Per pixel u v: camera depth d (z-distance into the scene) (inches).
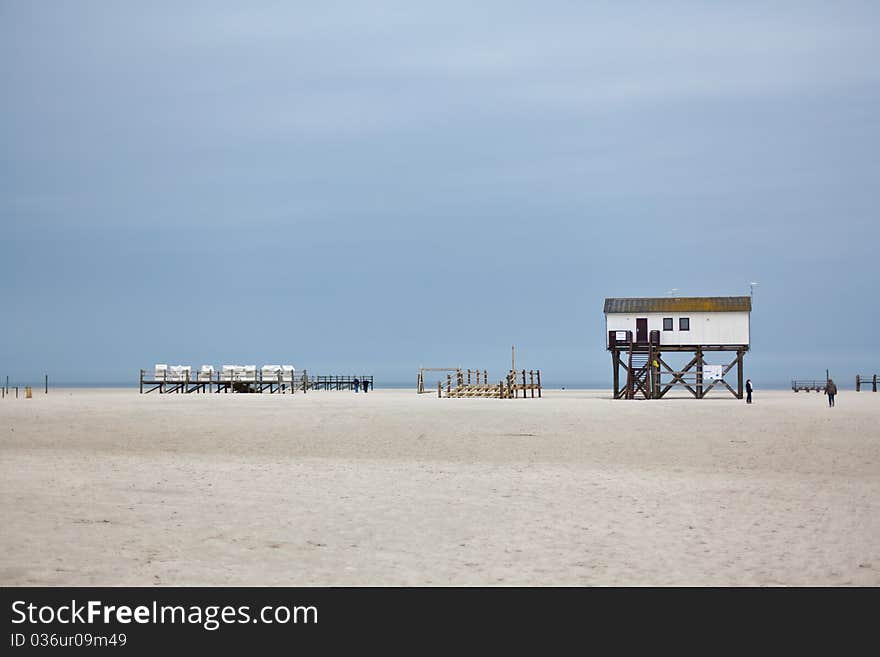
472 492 822.5
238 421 1445.6
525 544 599.2
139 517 666.8
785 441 1221.1
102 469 949.2
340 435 1285.7
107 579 503.2
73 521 641.6
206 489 818.8
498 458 1090.1
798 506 756.6
